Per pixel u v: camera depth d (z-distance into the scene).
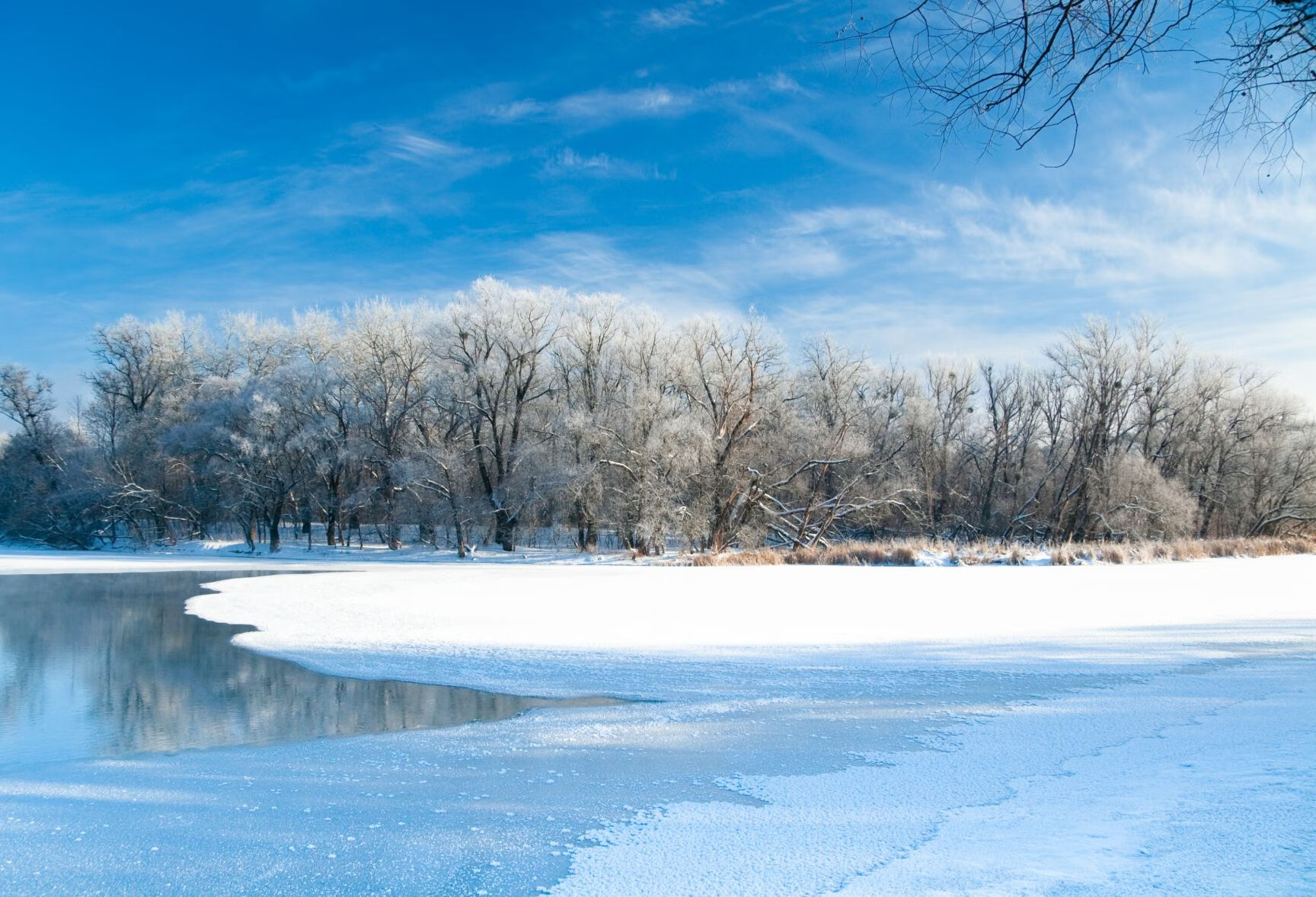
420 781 5.91
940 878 3.66
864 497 42.03
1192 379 51.38
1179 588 20.11
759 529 40.94
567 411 44.28
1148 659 9.65
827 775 5.59
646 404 41.62
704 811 4.95
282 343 54.38
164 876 4.28
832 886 3.69
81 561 40.12
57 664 12.37
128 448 51.38
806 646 11.55
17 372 55.56
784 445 43.69
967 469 56.62
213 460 47.78
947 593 19.41
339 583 25.53
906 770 5.61
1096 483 44.94
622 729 7.30
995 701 7.79
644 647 11.88
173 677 11.23
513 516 43.00
